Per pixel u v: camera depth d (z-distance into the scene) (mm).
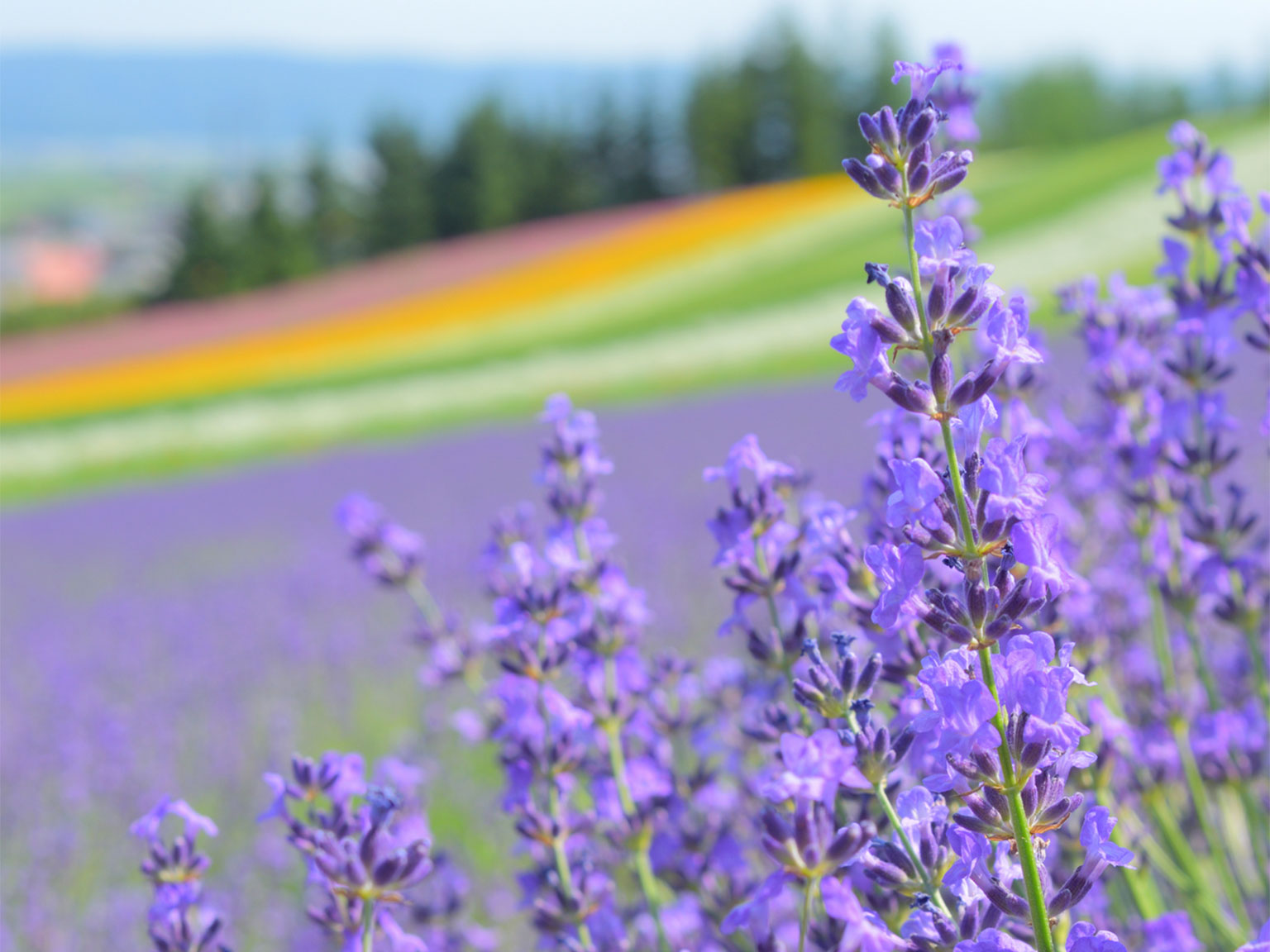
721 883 2285
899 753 1436
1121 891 2283
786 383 27594
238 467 27922
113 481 28516
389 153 74125
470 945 2850
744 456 2020
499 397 31859
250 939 4191
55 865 5129
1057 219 37094
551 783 2221
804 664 2090
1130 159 45719
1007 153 88938
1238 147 38156
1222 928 2227
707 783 2496
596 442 2457
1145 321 2689
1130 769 2404
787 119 79688
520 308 45250
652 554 9195
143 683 8414
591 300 44906
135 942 4344
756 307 37812
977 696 1215
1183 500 2562
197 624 10352
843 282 38688
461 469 20656
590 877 2244
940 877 1383
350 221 74688
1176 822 2725
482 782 5059
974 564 1282
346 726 6504
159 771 6199
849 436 15156
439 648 3449
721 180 79562
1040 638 1258
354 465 23672
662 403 26531
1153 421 2674
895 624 1284
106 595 13352
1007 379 2469
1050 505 2777
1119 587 3260
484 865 4285
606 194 79188
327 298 52219
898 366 1799
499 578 2703
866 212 51438
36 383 41094
